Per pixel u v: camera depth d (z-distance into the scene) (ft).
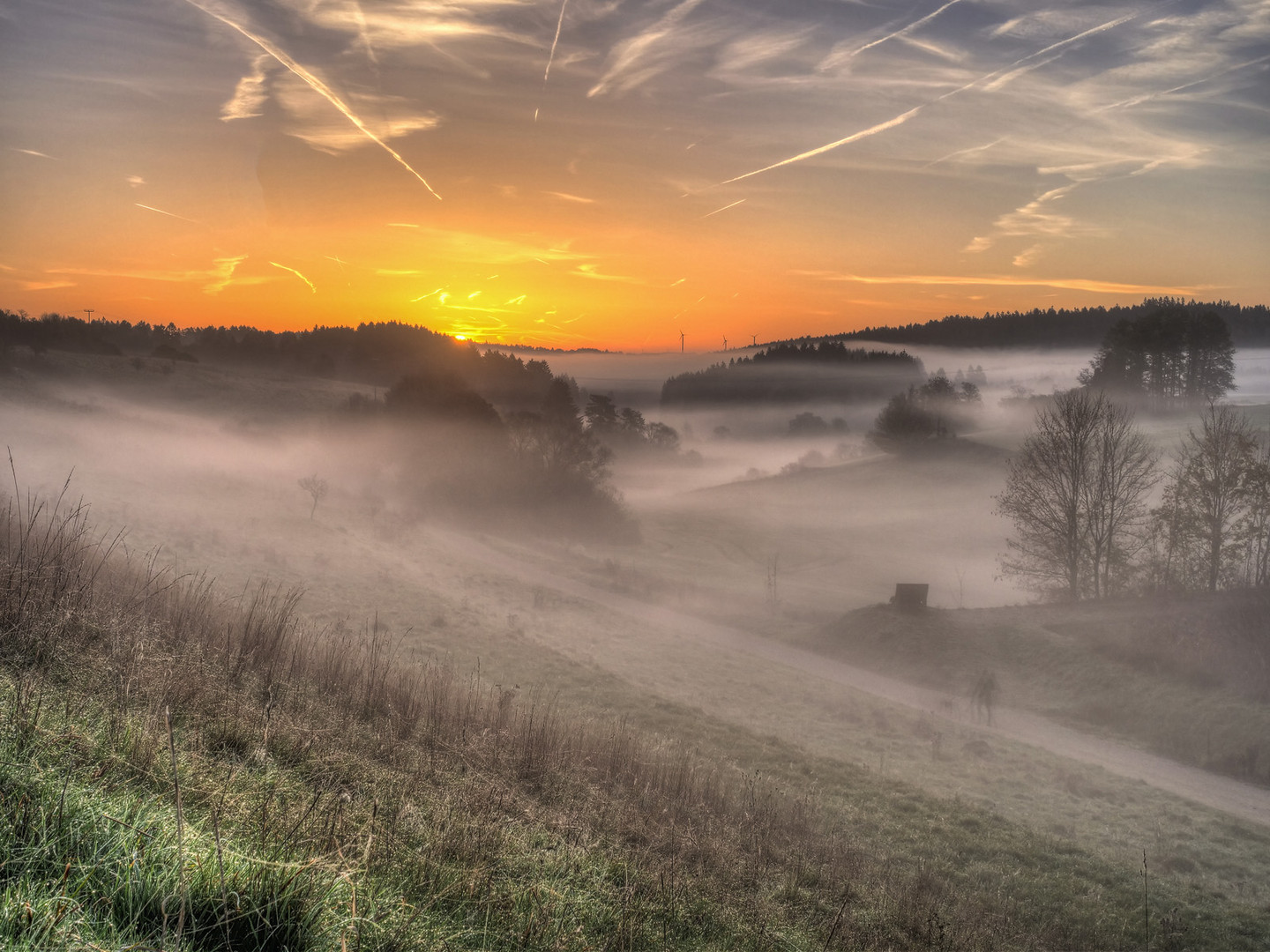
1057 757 82.79
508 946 15.69
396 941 12.92
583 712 61.72
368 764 26.20
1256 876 53.72
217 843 11.72
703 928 22.57
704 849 31.60
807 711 92.12
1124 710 100.83
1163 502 142.00
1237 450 133.49
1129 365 469.57
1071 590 152.05
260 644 37.24
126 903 10.75
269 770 21.03
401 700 37.47
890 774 65.31
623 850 27.86
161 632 31.65
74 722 17.85
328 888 12.98
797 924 26.68
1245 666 100.94
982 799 63.31
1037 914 39.22
